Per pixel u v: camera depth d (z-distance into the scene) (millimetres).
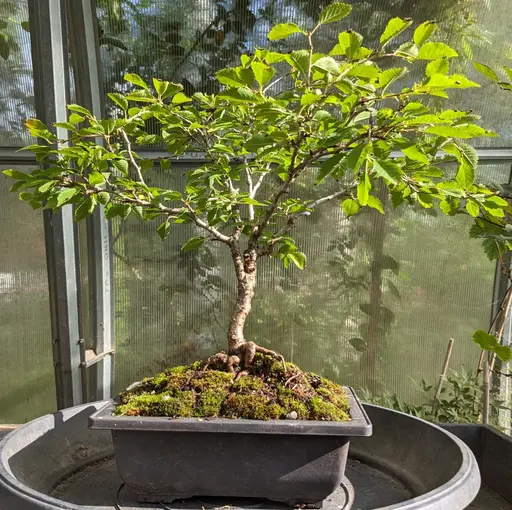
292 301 1854
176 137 1103
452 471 883
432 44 674
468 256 1811
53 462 999
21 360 1833
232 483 836
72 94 1615
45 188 862
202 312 1851
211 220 991
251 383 887
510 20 1596
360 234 1809
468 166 743
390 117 740
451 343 1701
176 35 1622
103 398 1750
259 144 784
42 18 1274
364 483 993
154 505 862
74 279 1497
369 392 1798
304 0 1589
